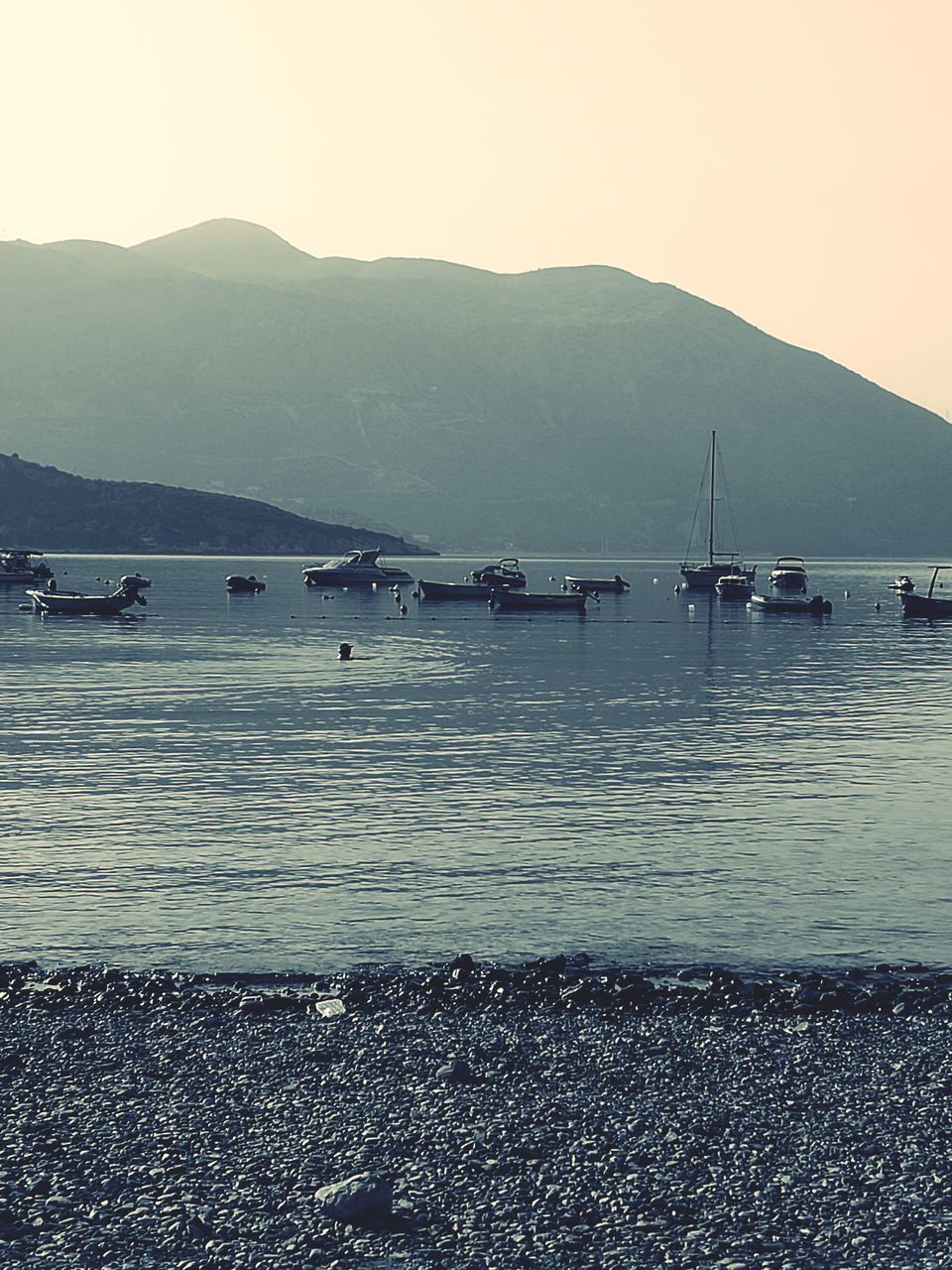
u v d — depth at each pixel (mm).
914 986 21844
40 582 196875
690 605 163875
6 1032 19391
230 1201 14250
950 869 29375
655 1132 16094
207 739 47844
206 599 167875
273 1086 17453
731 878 28609
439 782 39500
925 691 66125
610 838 32188
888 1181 14812
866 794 37844
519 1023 20000
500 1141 15789
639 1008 20688
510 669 76938
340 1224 13758
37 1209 14031
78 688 65375
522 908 26359
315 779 39875
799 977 22375
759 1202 14305
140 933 24656
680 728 51500
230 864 29484
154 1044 18969
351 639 101188
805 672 76375
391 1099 17062
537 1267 13031
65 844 31281
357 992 21250
